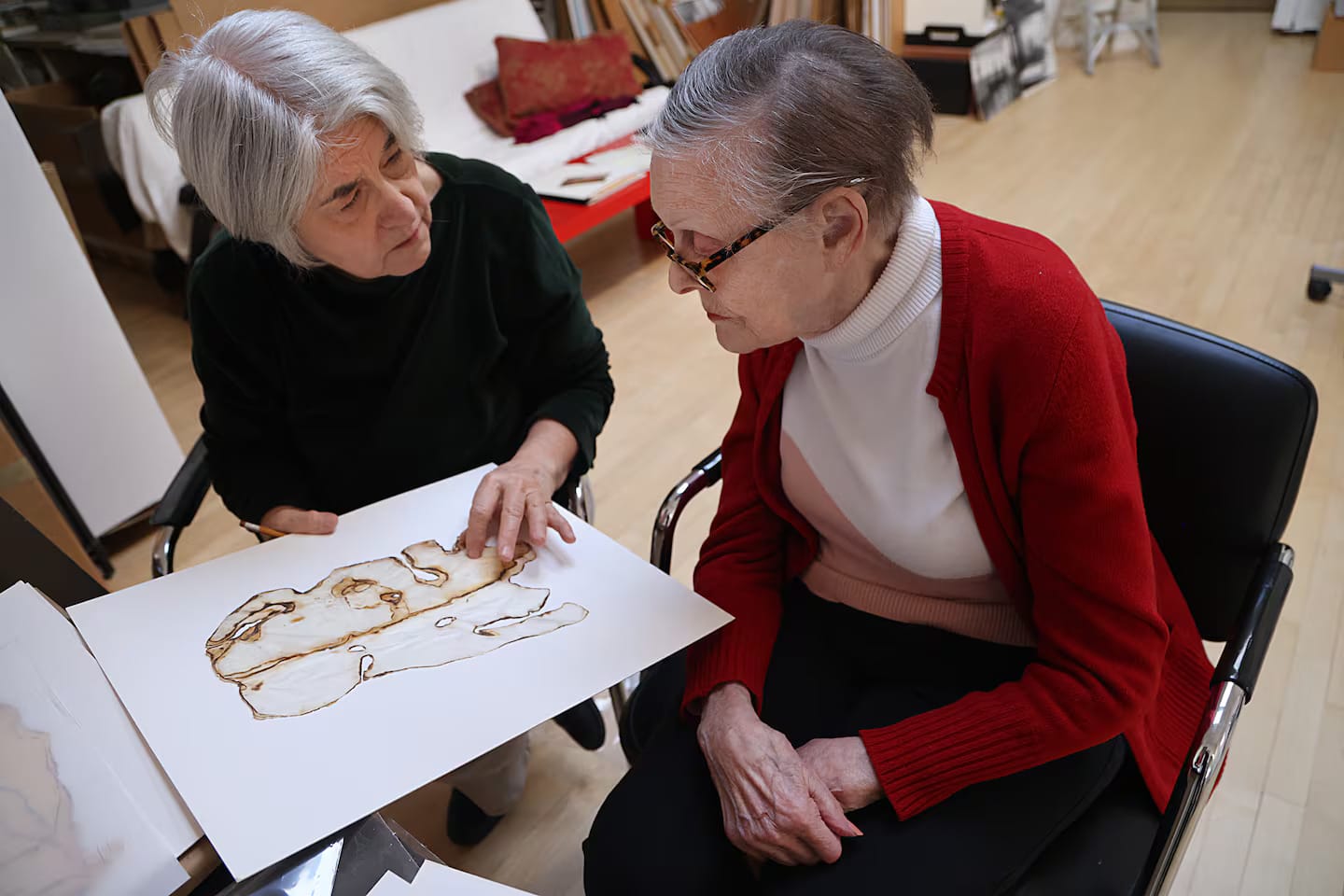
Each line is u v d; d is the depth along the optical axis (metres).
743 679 0.91
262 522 1.10
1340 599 1.72
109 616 0.81
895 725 0.85
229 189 0.88
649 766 0.95
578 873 1.37
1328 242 2.98
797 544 1.06
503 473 1.00
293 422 1.17
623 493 2.15
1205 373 0.89
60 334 1.93
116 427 2.06
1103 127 4.09
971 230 0.81
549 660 0.77
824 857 0.81
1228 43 5.06
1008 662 0.95
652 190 0.73
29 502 1.88
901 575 0.99
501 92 3.28
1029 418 0.78
